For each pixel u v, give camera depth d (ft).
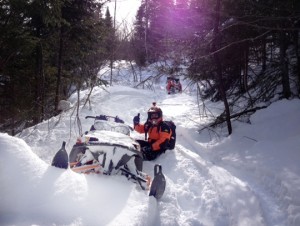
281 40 27.17
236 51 30.40
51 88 45.80
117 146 16.66
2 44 32.60
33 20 38.55
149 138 22.91
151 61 37.83
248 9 25.59
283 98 28.17
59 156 14.25
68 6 39.34
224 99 26.58
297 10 20.53
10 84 38.27
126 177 16.33
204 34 29.01
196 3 29.68
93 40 40.19
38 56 40.52
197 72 30.66
